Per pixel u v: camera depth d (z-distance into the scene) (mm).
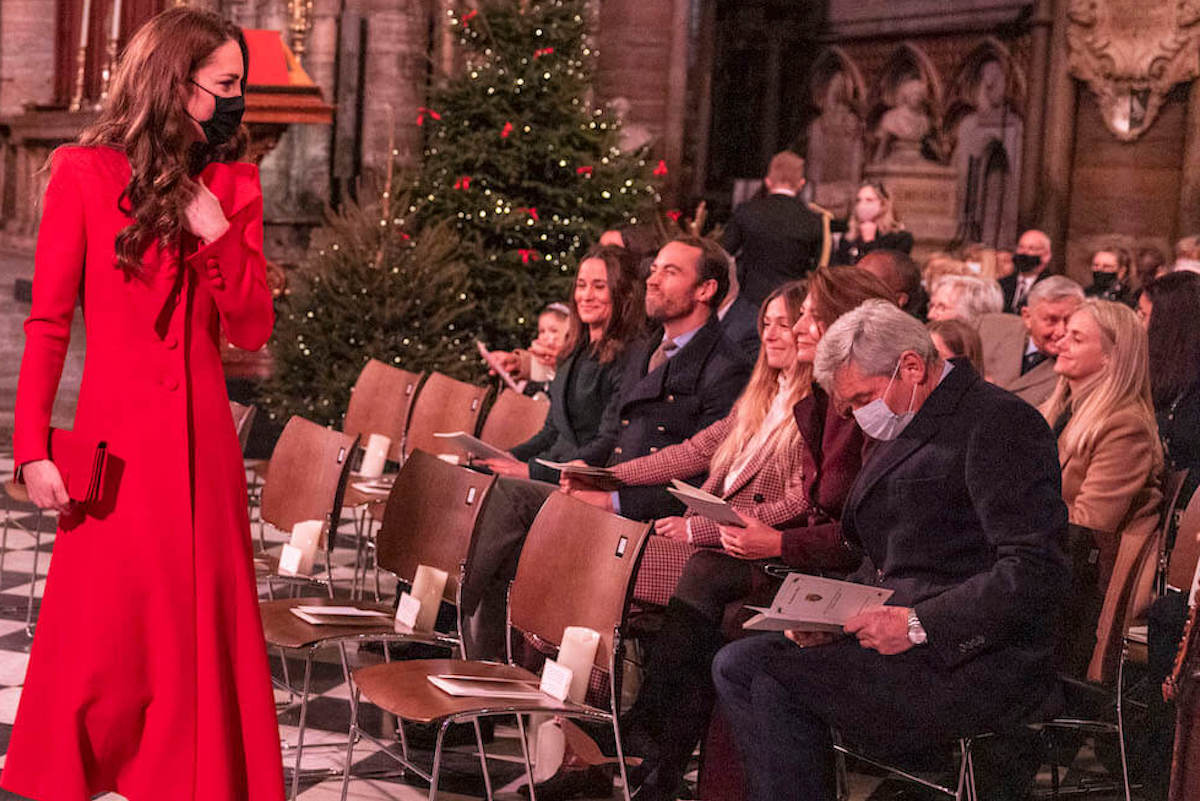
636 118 14336
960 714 3240
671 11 14258
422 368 9195
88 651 2830
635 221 10578
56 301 2816
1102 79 13867
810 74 16031
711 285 4770
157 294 2857
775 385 4312
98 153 2854
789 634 3533
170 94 2799
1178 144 13562
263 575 4695
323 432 4879
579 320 5633
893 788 4367
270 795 2971
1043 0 14062
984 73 14758
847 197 15727
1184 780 2889
